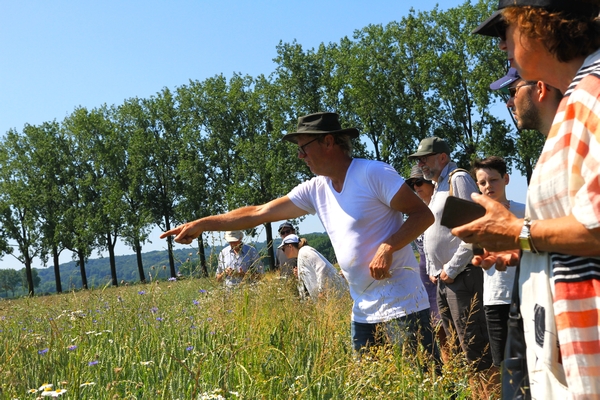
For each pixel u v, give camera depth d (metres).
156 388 3.67
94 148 64.12
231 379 3.73
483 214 2.18
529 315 2.06
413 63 50.56
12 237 61.78
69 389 3.52
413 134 48.06
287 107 51.72
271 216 4.54
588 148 1.86
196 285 5.79
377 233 4.22
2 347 4.68
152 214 60.44
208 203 57.66
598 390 1.85
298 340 4.34
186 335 4.71
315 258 6.78
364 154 49.88
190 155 58.62
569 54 2.04
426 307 4.30
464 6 49.00
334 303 5.46
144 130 64.12
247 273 5.71
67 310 6.34
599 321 1.86
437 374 3.99
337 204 4.33
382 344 4.25
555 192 1.95
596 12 2.04
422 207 4.09
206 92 60.28
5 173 64.62
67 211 61.69
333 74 51.78
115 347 4.38
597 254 1.85
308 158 4.28
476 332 4.96
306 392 3.36
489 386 4.24
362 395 3.46
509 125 44.53
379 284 4.24
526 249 1.98
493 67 46.00
